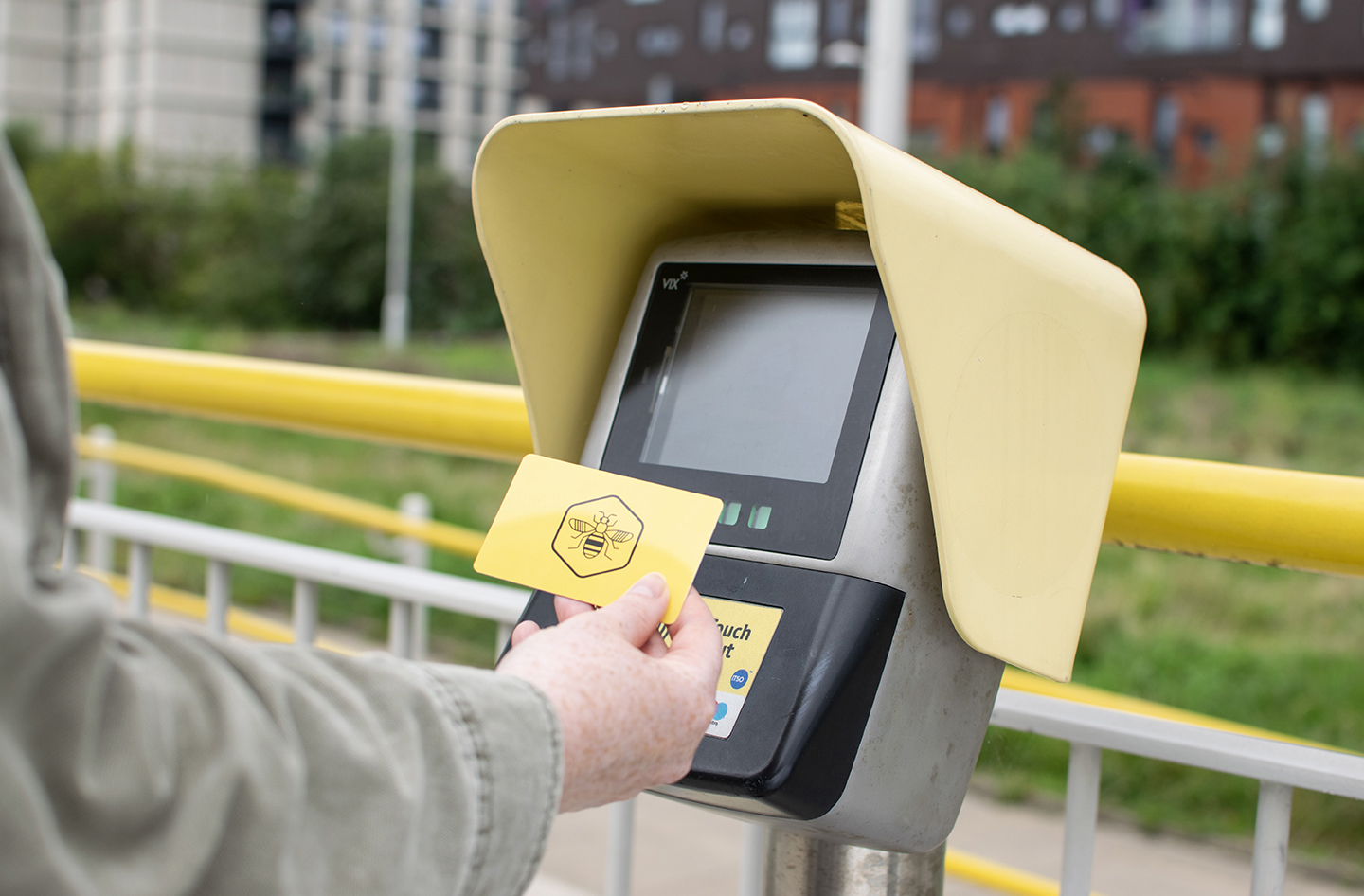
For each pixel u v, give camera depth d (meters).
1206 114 26.58
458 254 30.81
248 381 1.40
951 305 0.75
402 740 0.49
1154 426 12.11
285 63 47.41
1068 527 0.85
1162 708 1.56
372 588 1.38
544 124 0.85
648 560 0.73
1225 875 3.10
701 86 33.91
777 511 0.84
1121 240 21.19
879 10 7.05
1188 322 20.69
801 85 32.09
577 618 0.63
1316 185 20.20
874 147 0.72
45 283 0.44
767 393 0.90
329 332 31.77
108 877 0.41
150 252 35.06
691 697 0.63
